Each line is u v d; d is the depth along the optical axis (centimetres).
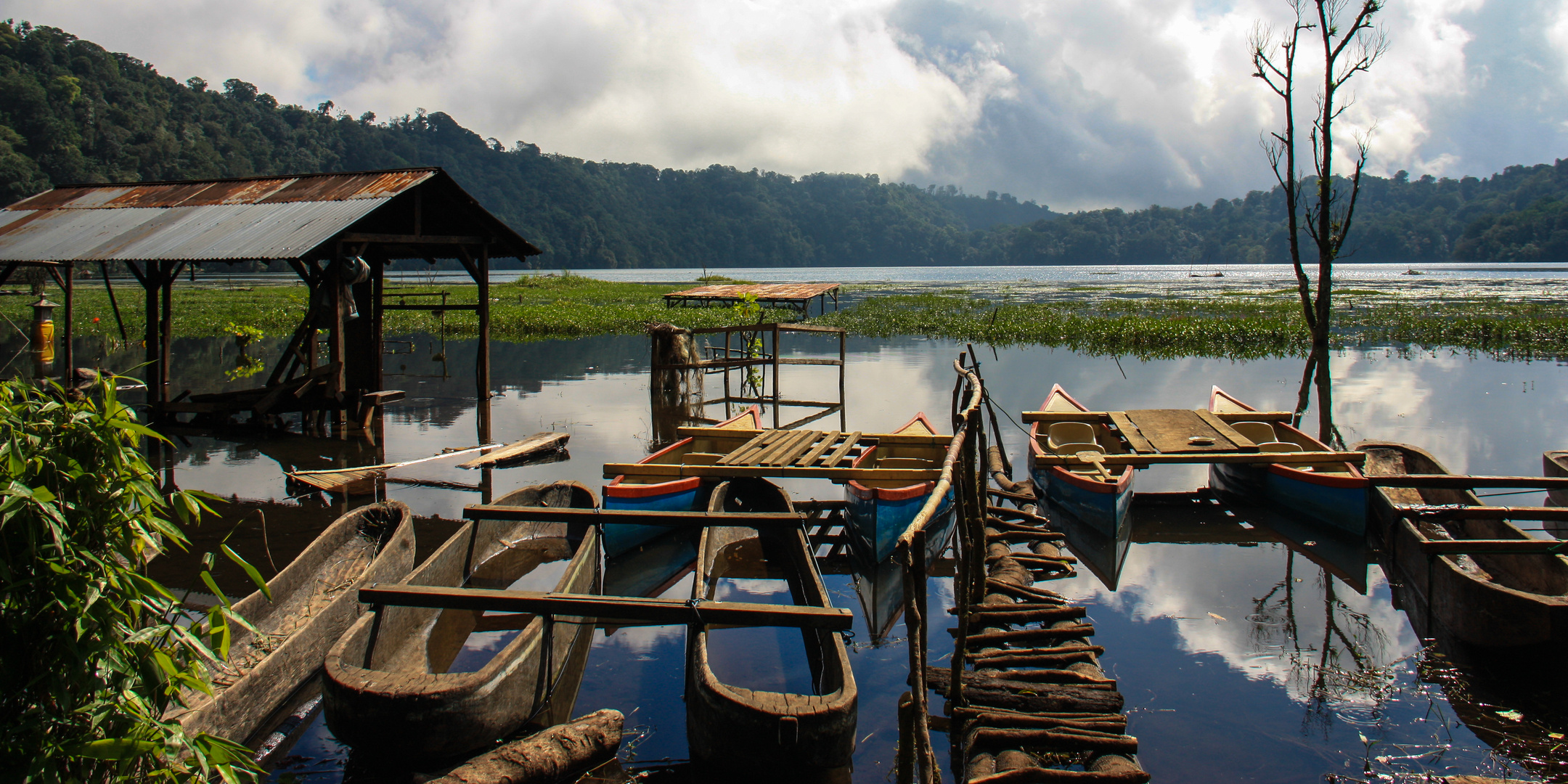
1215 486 1052
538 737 443
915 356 2233
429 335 2720
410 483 1021
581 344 2533
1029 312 3353
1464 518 723
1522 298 4116
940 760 461
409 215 1533
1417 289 5169
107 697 309
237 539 810
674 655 591
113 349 2223
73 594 296
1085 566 768
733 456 912
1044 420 1085
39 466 297
